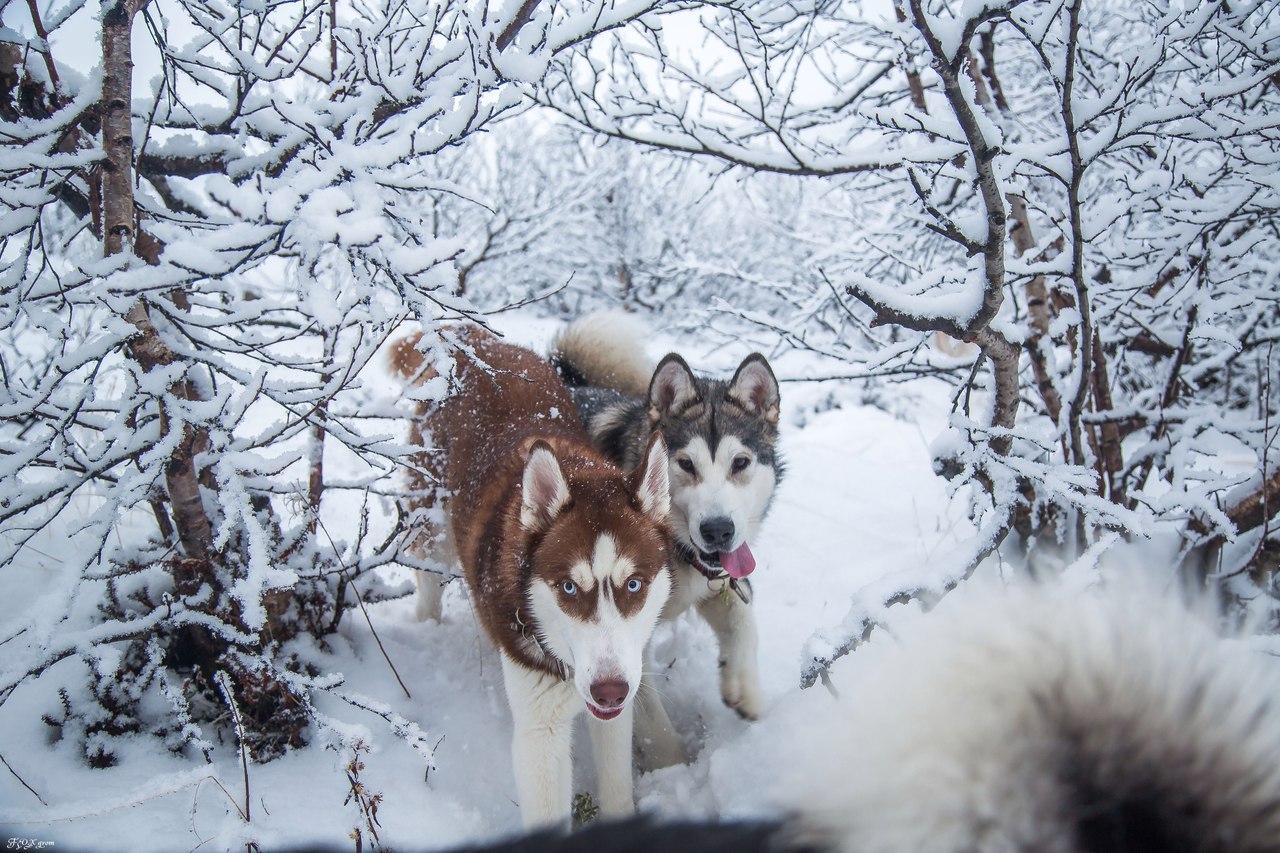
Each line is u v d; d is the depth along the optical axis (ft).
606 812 9.88
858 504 18.99
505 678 9.63
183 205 12.35
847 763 3.71
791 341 15.21
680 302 34.40
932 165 13.46
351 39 9.90
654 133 15.55
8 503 8.51
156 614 9.04
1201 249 14.60
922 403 27.61
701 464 11.94
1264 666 4.11
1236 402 20.01
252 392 9.13
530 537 9.37
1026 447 13.19
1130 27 18.54
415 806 9.41
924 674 3.81
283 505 14.12
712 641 13.92
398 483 15.42
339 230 7.65
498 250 31.91
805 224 31.09
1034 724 3.65
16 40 8.98
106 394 15.55
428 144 9.64
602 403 14.83
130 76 8.52
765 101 14.53
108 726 9.52
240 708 9.98
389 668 11.87
